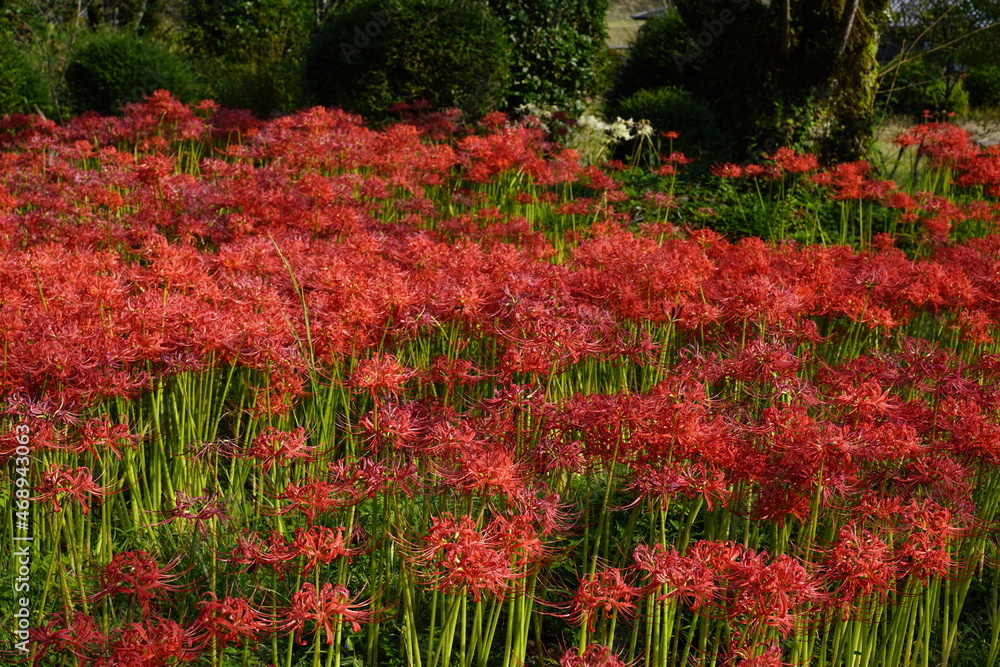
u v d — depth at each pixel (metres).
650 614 2.58
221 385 4.23
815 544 2.93
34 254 3.93
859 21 10.17
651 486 2.71
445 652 2.69
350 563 3.30
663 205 7.80
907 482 2.96
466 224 6.41
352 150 7.28
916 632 3.25
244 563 2.48
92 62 12.54
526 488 2.70
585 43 13.12
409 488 2.72
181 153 8.62
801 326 4.27
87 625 2.33
